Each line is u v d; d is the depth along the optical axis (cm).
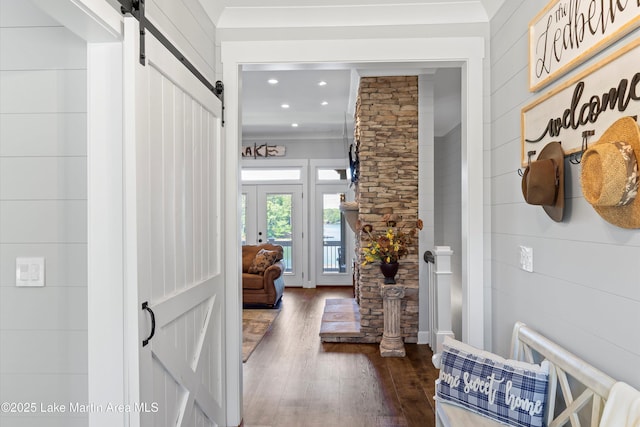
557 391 160
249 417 260
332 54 242
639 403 102
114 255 139
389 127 407
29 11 152
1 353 152
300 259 761
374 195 407
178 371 172
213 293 221
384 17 240
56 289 152
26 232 153
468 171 237
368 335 413
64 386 151
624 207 113
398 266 386
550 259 164
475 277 235
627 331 118
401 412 266
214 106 224
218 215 231
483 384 166
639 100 108
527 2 186
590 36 132
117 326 140
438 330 371
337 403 279
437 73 405
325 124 671
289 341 423
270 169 770
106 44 138
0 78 152
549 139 160
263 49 244
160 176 156
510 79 205
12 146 153
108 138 139
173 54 171
